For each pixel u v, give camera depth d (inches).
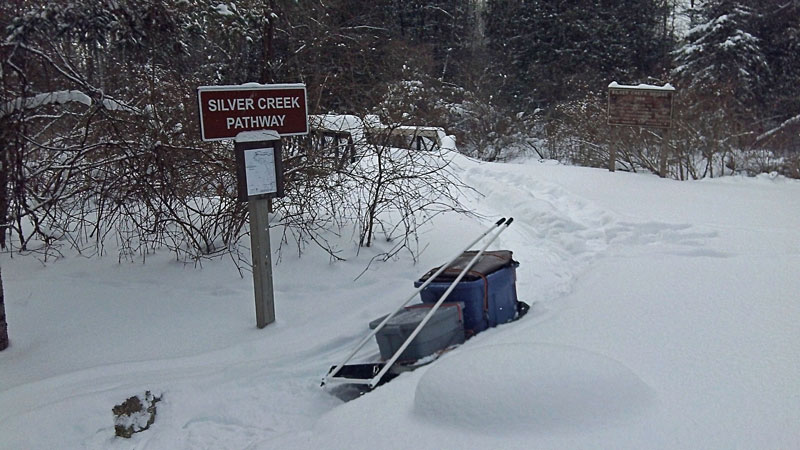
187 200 283.3
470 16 1279.5
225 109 199.3
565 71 1118.4
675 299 215.9
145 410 166.2
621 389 134.6
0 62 227.1
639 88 490.3
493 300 207.2
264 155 206.7
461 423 131.6
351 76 324.8
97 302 233.0
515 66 1155.3
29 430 151.9
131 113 255.0
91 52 273.4
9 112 231.6
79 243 298.4
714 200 389.1
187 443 154.3
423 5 1146.0
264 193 207.5
